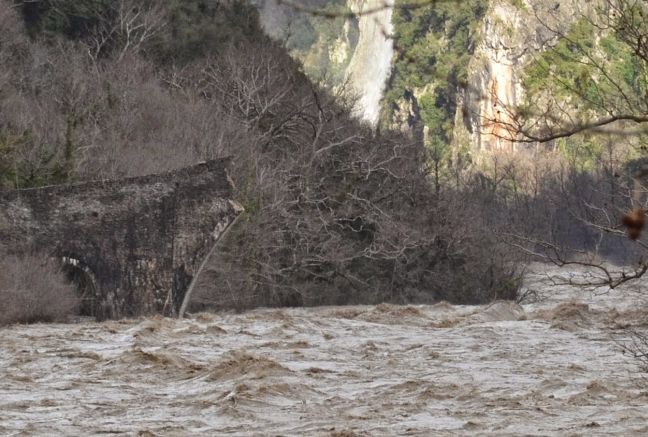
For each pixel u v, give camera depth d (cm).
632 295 10269
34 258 8138
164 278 8788
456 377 4725
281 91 11750
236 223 9938
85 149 10125
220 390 4147
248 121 11388
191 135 10744
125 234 8719
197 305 9731
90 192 8694
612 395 4088
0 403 3919
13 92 10988
